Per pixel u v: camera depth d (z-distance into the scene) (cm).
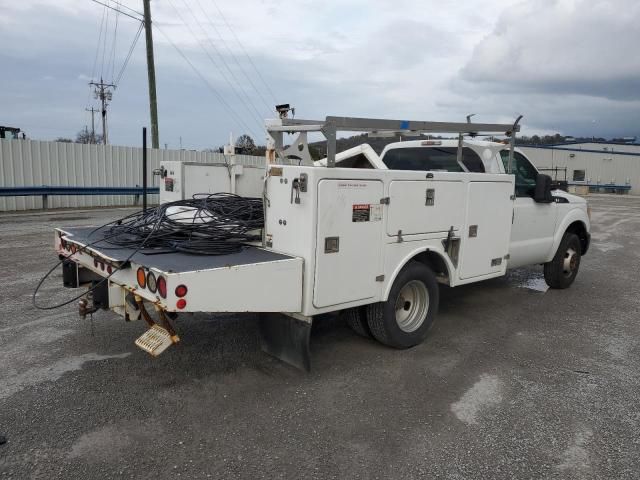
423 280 482
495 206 538
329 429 341
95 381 402
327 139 391
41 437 323
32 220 1319
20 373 413
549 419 361
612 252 1118
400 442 327
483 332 545
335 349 484
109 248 407
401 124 441
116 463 298
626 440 336
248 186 671
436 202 469
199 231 421
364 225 410
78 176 1759
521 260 651
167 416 352
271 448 317
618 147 5347
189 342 487
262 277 357
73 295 628
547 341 521
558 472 300
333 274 396
